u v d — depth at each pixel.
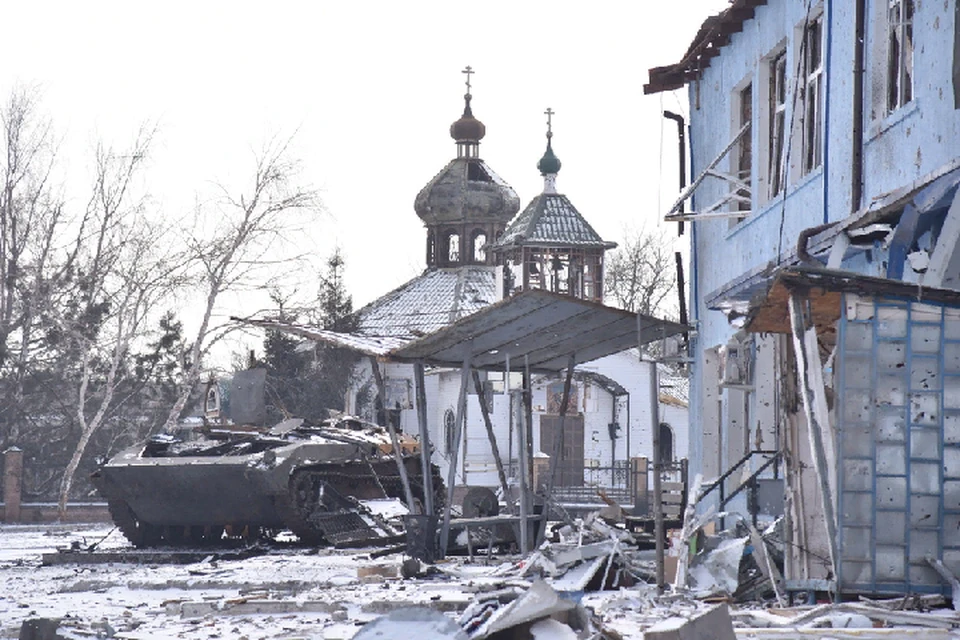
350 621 15.78
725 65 27.66
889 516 15.17
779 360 17.55
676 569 18.33
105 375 67.75
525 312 21.83
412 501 24.23
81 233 62.84
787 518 16.97
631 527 27.30
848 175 20.11
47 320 63.84
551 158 78.56
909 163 17.83
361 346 23.75
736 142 27.31
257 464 31.17
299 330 24.75
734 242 26.66
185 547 33.22
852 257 19.69
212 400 59.03
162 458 32.59
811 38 23.09
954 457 15.16
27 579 24.98
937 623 13.63
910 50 18.94
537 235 74.75
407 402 76.62
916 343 15.15
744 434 26.22
